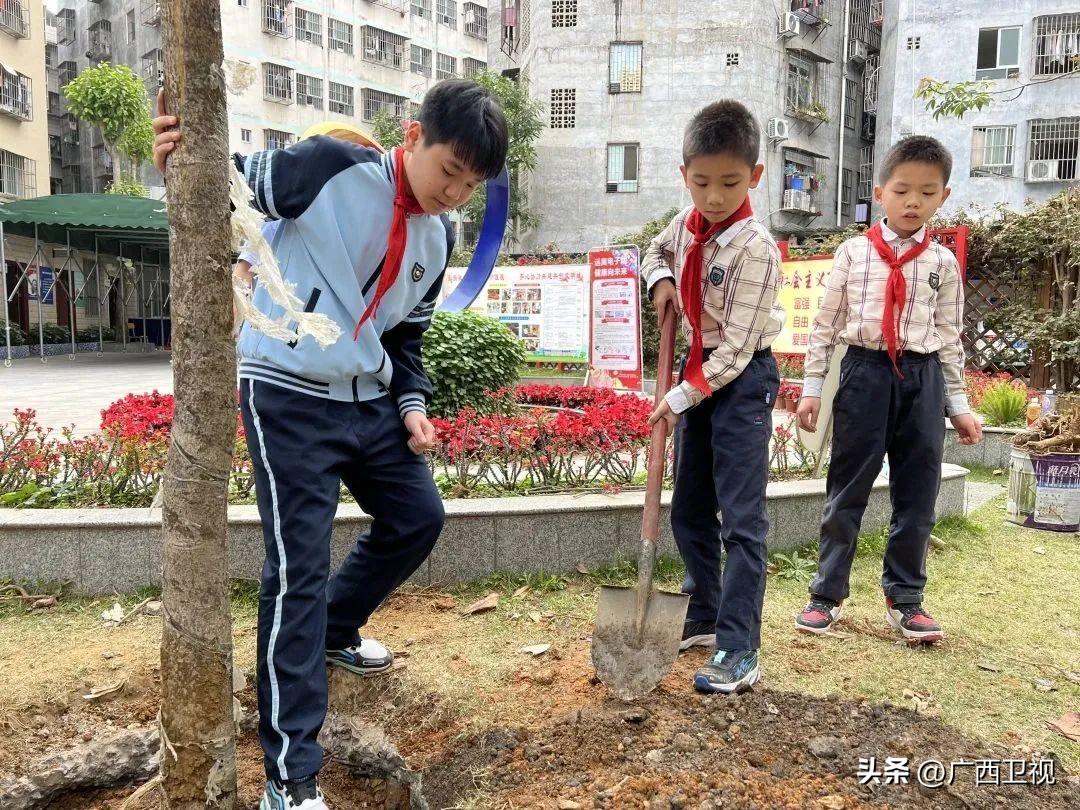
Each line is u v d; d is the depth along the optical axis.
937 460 2.81
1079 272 8.14
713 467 2.49
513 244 22.59
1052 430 4.53
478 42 34.19
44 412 8.27
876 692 2.41
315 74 27.48
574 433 4.16
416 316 2.19
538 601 3.17
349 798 2.20
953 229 8.43
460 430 4.17
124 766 2.23
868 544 3.88
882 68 20.56
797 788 1.79
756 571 2.36
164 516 1.68
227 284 1.64
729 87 20.83
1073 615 3.13
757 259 2.32
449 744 2.14
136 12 30.44
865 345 2.78
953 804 1.77
